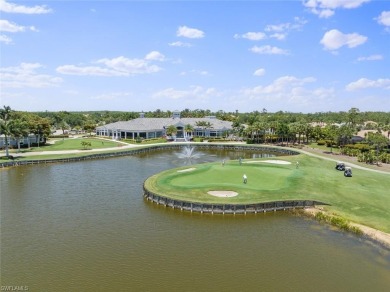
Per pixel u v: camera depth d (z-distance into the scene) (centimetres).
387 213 4369
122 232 3838
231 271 2961
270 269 3003
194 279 2817
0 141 10900
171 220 4262
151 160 9325
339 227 4009
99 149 10956
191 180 5912
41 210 4603
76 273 2902
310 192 5209
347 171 6494
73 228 3944
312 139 14912
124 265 3050
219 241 3616
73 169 7775
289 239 3675
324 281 2811
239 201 4662
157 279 2814
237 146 12462
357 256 3266
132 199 5178
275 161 8212
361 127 18400
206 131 15662
